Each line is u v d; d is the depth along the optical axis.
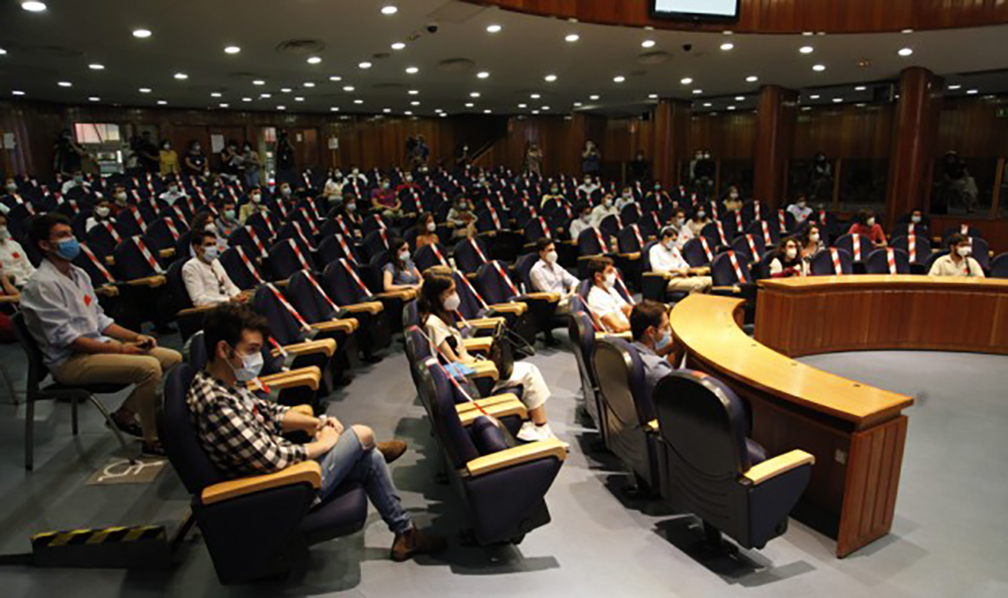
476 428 2.67
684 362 4.16
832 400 2.79
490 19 8.07
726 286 6.80
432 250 6.68
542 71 12.06
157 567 2.62
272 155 21.12
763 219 11.69
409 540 2.69
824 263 6.97
